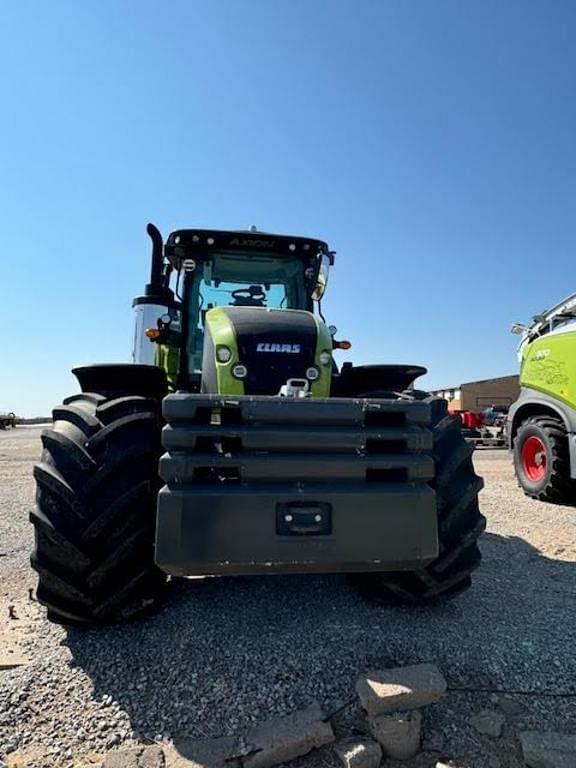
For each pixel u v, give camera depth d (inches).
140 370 112.9
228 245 153.5
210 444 88.2
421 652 93.3
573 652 95.1
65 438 96.6
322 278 157.4
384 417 95.3
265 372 110.7
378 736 73.1
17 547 163.6
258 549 84.0
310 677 86.6
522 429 260.4
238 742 73.4
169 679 86.4
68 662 90.9
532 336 282.8
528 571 140.9
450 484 105.7
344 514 86.8
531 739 73.1
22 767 69.4
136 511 95.0
